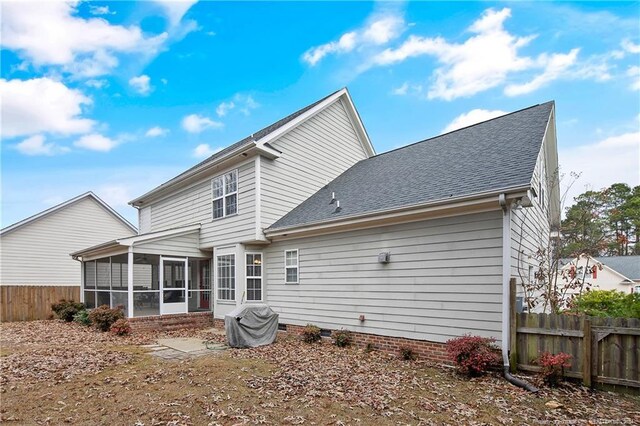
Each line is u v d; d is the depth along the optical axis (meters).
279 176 12.23
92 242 22.75
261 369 6.87
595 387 5.65
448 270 7.43
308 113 13.16
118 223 24.30
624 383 5.43
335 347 8.97
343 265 9.51
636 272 28.67
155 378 6.33
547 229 10.98
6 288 16.08
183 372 6.68
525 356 6.31
